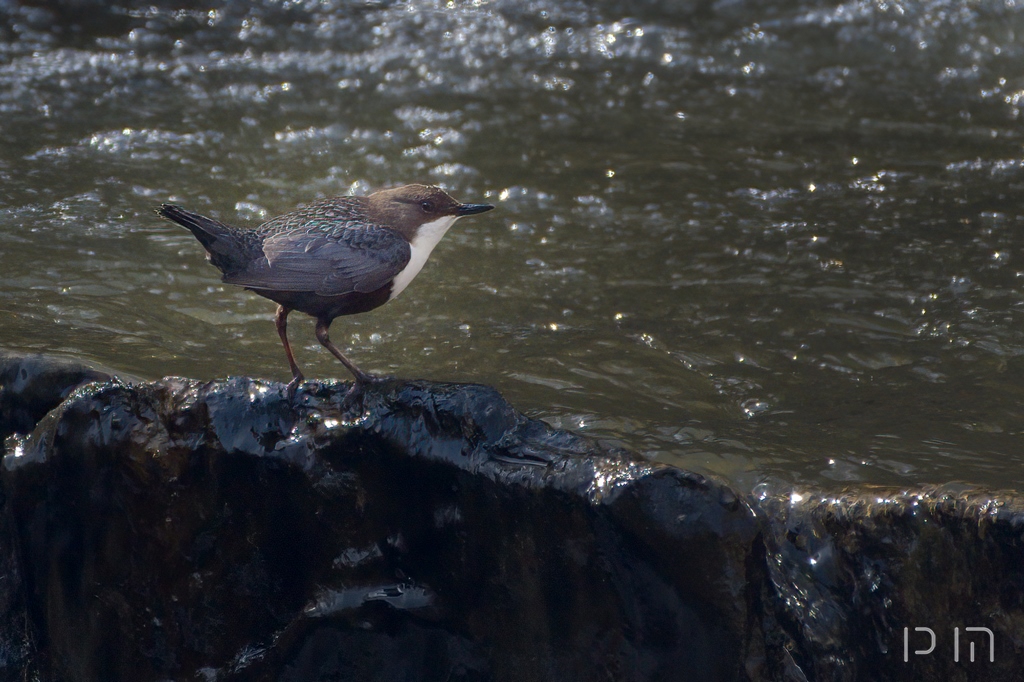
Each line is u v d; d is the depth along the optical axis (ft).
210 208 40.75
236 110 51.37
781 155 46.24
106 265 35.68
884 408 26.73
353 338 31.19
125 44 57.77
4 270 34.76
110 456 24.39
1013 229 38.47
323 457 22.77
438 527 22.17
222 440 23.35
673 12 60.64
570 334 31.27
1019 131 48.42
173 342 30.35
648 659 20.48
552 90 54.08
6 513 26.53
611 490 20.07
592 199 41.88
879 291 33.96
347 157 46.24
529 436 21.79
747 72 56.08
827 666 21.07
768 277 35.14
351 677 23.09
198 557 23.99
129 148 46.57
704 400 27.12
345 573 22.97
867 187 42.63
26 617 26.76
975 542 20.40
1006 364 29.17
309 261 23.09
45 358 26.66
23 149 45.83
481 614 21.91
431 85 54.60
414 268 25.02
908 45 57.36
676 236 38.58
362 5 61.46
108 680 25.46
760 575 20.40
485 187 43.19
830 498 22.12
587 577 20.68
